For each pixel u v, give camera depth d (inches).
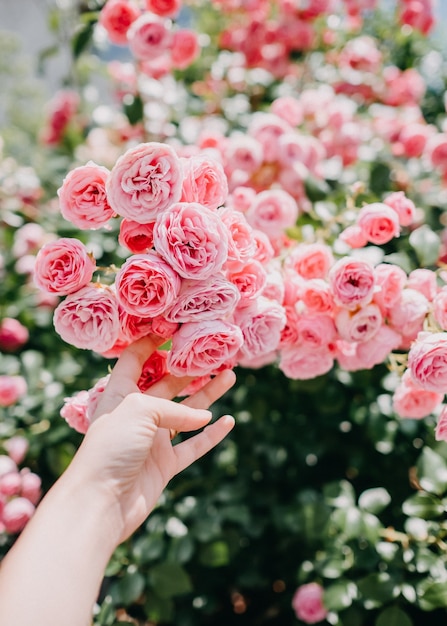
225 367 24.6
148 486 22.5
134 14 36.2
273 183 37.9
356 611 31.8
